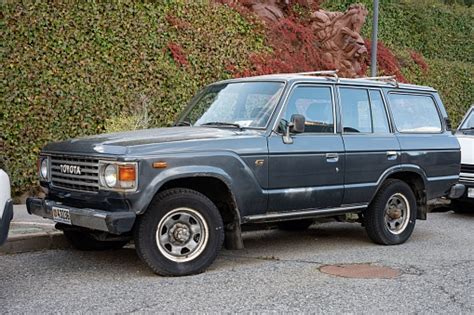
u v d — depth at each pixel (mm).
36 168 10461
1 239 5492
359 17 16797
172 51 12469
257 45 14414
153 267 6262
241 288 6016
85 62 11062
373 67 12797
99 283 6180
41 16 10633
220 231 6559
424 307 5461
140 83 11781
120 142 6289
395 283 6246
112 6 11648
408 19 23234
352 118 7867
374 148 7863
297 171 7098
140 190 5984
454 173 8898
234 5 14688
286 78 7406
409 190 8391
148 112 11773
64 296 5719
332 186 7453
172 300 5590
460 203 11773
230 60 13531
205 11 13672
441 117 8984
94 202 6250
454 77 20297
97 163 6160
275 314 5211
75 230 7137
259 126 7031
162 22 12523
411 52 20406
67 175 6547
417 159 8375
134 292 5844
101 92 11188
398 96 8539
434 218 11156
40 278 6391
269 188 6887
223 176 6484
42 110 10555
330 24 16531
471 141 11234
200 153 6367
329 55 16281
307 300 5621
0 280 6312
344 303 5539
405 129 8438
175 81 12320
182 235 6363
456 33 24422
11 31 10305
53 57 10719
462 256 7613
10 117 10266
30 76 10445
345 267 6949
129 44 11758
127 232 6355
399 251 7906
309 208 7336
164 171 6121
